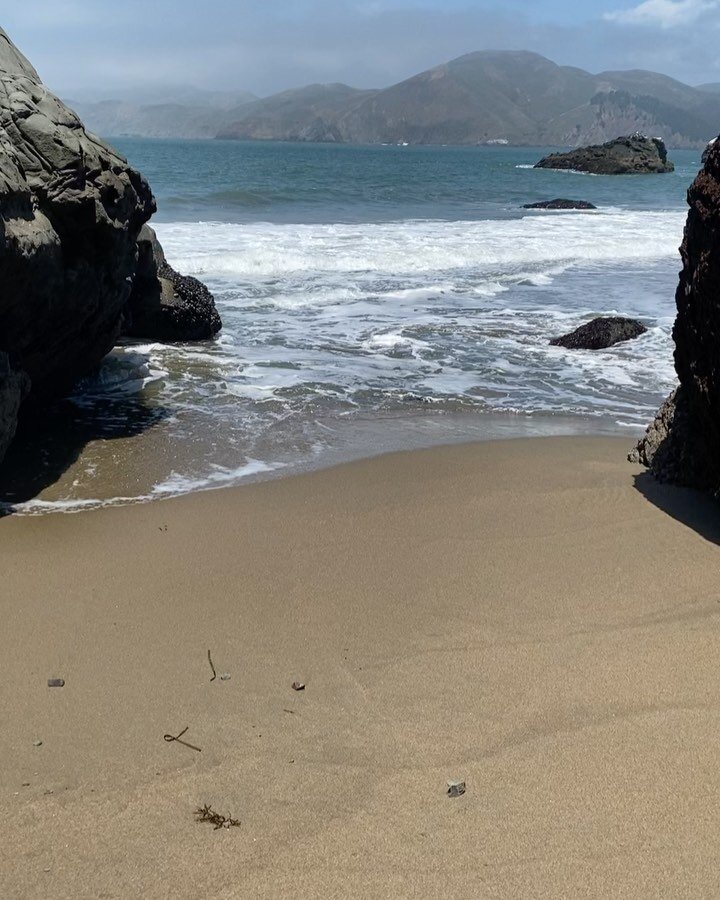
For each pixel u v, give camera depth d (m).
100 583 5.22
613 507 6.37
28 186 6.73
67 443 7.86
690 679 4.00
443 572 5.35
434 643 4.51
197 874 2.95
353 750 3.62
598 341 12.16
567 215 32.50
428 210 32.38
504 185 52.94
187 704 3.99
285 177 49.25
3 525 6.06
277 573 5.37
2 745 3.68
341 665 4.32
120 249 7.99
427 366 11.05
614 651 4.33
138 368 10.34
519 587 5.13
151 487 6.89
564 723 3.72
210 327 12.07
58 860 3.03
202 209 28.05
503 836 3.05
